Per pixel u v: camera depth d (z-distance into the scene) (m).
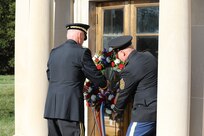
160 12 5.34
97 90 6.23
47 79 6.56
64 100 5.62
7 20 29.56
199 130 5.61
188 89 5.32
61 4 7.23
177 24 5.23
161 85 5.32
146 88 5.39
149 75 5.39
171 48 5.26
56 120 5.75
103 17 7.14
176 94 5.27
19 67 7.59
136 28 6.84
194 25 5.58
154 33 6.65
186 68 5.27
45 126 6.62
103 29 7.14
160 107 5.33
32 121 6.63
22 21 7.48
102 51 6.50
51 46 6.65
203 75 5.56
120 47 5.55
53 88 5.75
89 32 7.12
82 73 5.75
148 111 5.38
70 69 5.67
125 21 6.92
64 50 5.77
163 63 5.30
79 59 5.68
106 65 6.31
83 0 7.12
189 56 5.32
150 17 6.68
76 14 7.18
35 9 6.53
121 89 5.50
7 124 11.35
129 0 6.87
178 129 5.30
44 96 6.60
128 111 6.74
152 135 5.55
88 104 6.32
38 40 6.54
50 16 6.59
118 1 6.97
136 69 5.36
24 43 7.47
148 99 5.38
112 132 7.00
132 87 5.42
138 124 5.40
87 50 5.75
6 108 14.11
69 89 5.64
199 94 5.59
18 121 7.67
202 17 5.54
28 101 6.68
